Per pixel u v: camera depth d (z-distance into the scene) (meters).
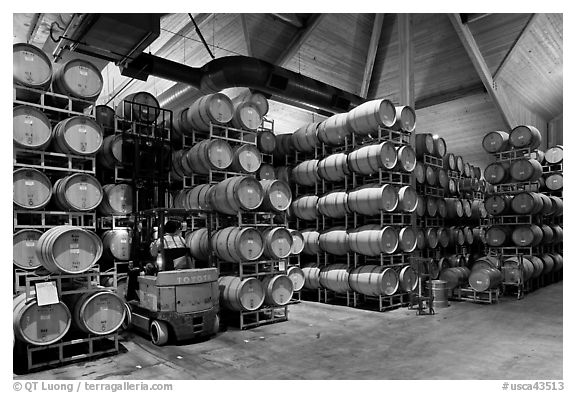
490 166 13.74
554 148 15.13
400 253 11.05
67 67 7.30
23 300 6.47
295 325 8.98
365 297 11.38
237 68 11.60
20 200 6.84
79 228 6.64
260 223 10.48
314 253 12.26
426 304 10.97
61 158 7.90
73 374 6.02
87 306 6.65
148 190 10.12
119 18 7.88
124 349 7.28
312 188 13.20
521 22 14.51
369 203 10.44
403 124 11.07
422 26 15.95
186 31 12.94
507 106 17.06
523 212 12.95
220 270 10.02
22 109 6.82
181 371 6.10
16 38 10.14
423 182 12.74
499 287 12.15
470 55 15.66
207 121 9.95
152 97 10.87
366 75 17.83
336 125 11.53
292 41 15.20
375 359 6.50
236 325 9.04
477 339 7.57
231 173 10.16
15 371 6.11
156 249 8.38
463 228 14.91
